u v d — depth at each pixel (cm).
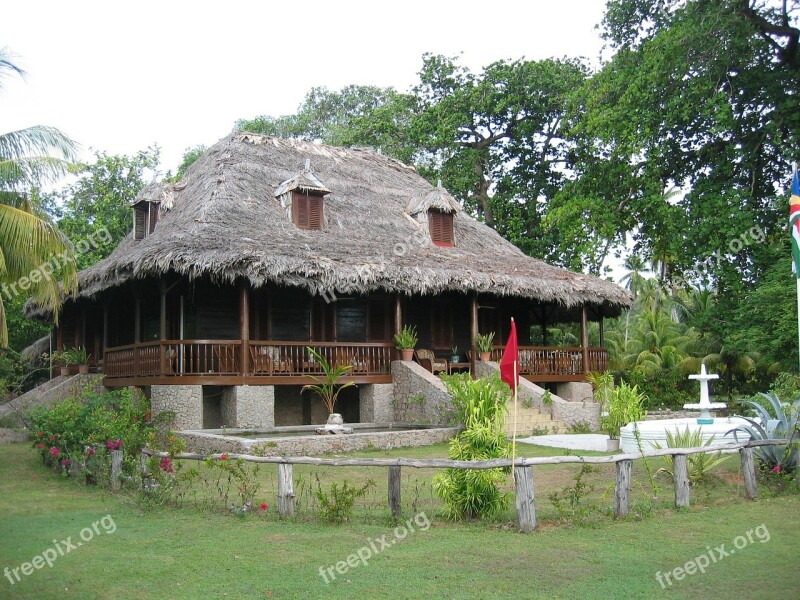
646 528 912
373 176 2823
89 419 1376
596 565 765
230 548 827
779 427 1219
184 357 1894
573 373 2519
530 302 2772
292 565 767
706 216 2408
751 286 2497
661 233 2745
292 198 2280
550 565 764
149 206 2455
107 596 679
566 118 3088
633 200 2670
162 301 1917
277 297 2278
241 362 1928
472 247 2684
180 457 1077
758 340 2277
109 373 2289
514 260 2630
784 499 1078
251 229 2102
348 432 1833
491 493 956
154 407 1875
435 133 3516
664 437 1462
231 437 1622
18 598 676
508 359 948
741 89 2456
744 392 3891
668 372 3322
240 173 2384
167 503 1052
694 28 2339
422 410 2036
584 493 1027
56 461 1366
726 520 951
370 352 2145
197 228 1998
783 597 671
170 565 768
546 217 2881
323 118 4884
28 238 1530
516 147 3594
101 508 1045
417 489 1151
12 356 2931
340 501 950
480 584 710
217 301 2197
